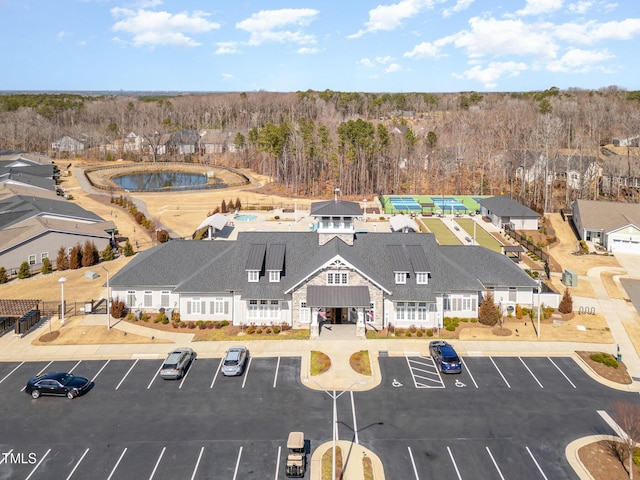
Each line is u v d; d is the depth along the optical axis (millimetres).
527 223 97062
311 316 50594
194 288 53781
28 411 37688
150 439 34188
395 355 47000
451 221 104062
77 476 30500
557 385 41781
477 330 52438
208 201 127688
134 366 45031
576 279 66188
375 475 30594
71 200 124562
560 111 184500
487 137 166625
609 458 32312
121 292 56281
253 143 189000
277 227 98312
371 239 57656
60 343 49406
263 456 32406
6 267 70312
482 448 33281
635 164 122125
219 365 45094
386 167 148875
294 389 40906
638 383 42188
